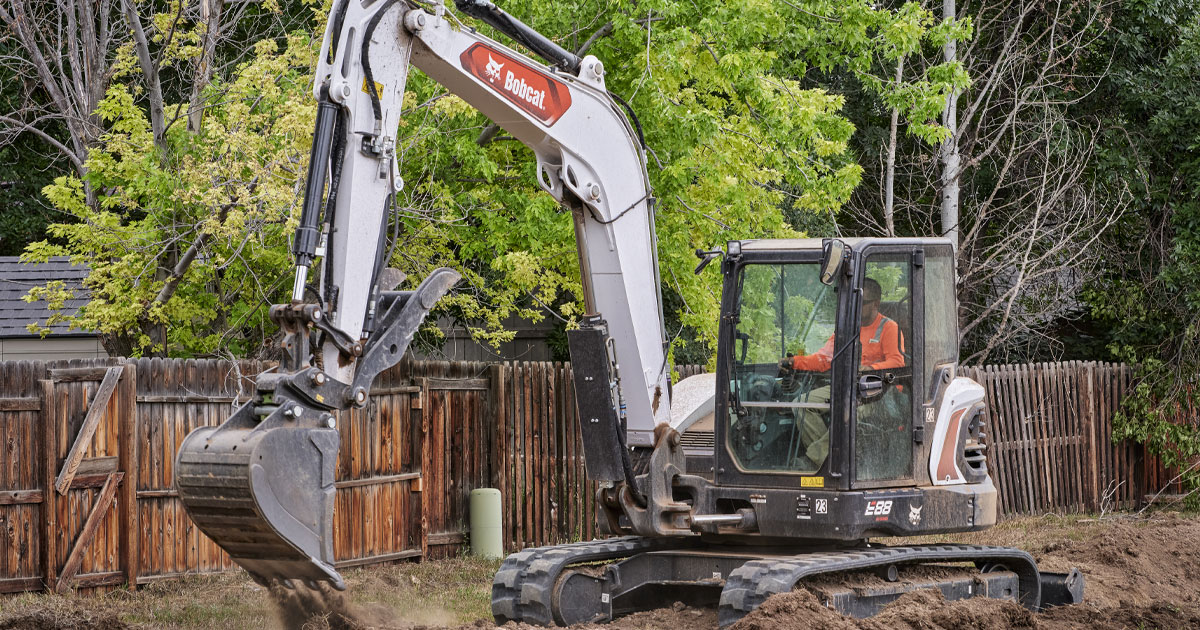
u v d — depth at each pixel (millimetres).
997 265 38438
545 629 15016
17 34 29859
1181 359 34656
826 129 28219
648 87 23953
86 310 24750
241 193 22078
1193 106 37625
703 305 26094
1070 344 42969
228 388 21047
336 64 12445
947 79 29656
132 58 27203
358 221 12484
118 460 19531
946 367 16609
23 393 18578
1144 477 35344
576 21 24703
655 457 15453
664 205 25125
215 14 27125
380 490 23000
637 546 16797
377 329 12758
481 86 13844
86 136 27516
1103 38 40062
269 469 11359
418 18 12961
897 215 43969
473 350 39469
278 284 24828
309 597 14031
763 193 27453
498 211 26031
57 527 18734
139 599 18938
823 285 15602
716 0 24312
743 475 15766
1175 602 19922
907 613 14492
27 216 40969
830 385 15320
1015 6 41000
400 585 21078
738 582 14516
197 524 11953
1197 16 39250
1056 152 37750
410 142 23344
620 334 15352
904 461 15945
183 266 24078
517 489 25125
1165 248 38750
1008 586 17438
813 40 28094
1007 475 31531
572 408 26406
